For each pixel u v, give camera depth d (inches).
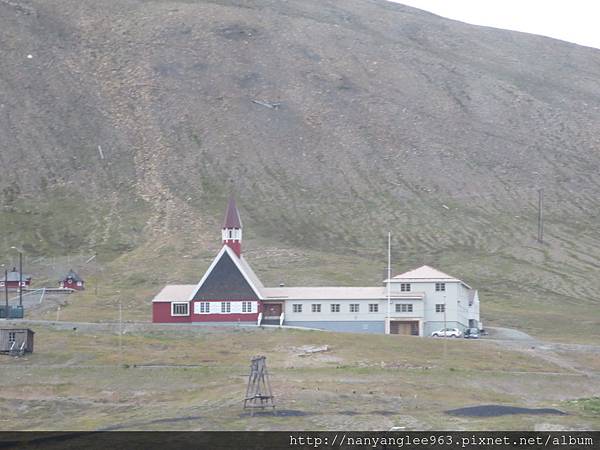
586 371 5940.0
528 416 4424.2
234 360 5900.6
